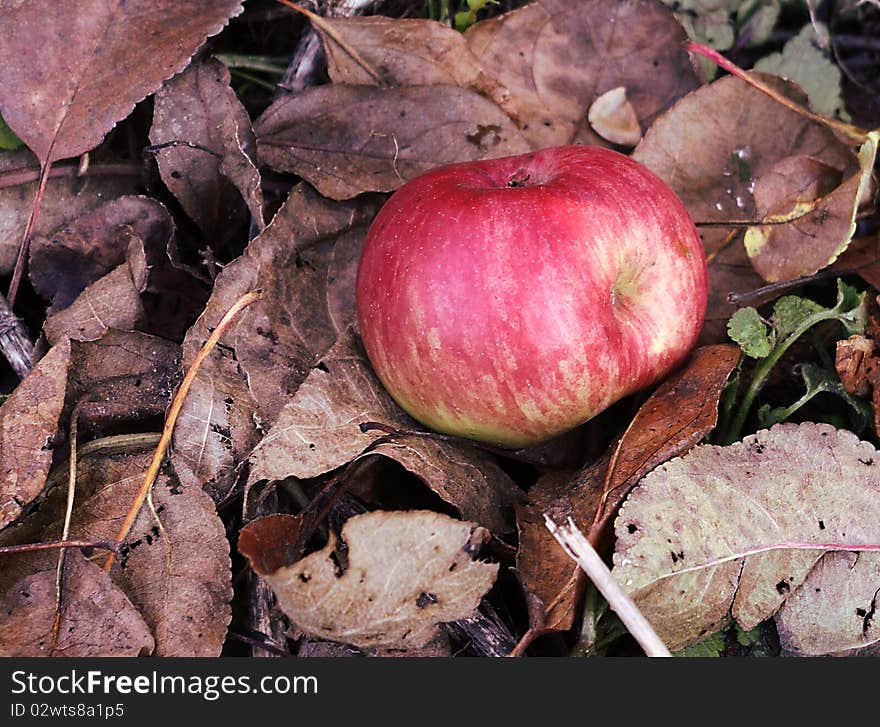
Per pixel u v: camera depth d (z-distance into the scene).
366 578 0.46
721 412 0.50
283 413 0.48
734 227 0.52
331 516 0.49
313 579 0.45
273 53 0.55
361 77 0.52
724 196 0.52
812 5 0.55
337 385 0.49
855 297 0.49
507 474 0.49
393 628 0.46
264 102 0.55
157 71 0.50
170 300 0.51
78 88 0.50
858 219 0.51
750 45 0.56
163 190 0.52
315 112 0.52
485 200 0.47
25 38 0.50
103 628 0.46
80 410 0.49
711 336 0.52
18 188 0.51
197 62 0.51
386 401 0.49
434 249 0.46
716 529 0.47
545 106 0.53
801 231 0.51
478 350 0.46
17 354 0.50
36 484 0.47
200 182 0.51
